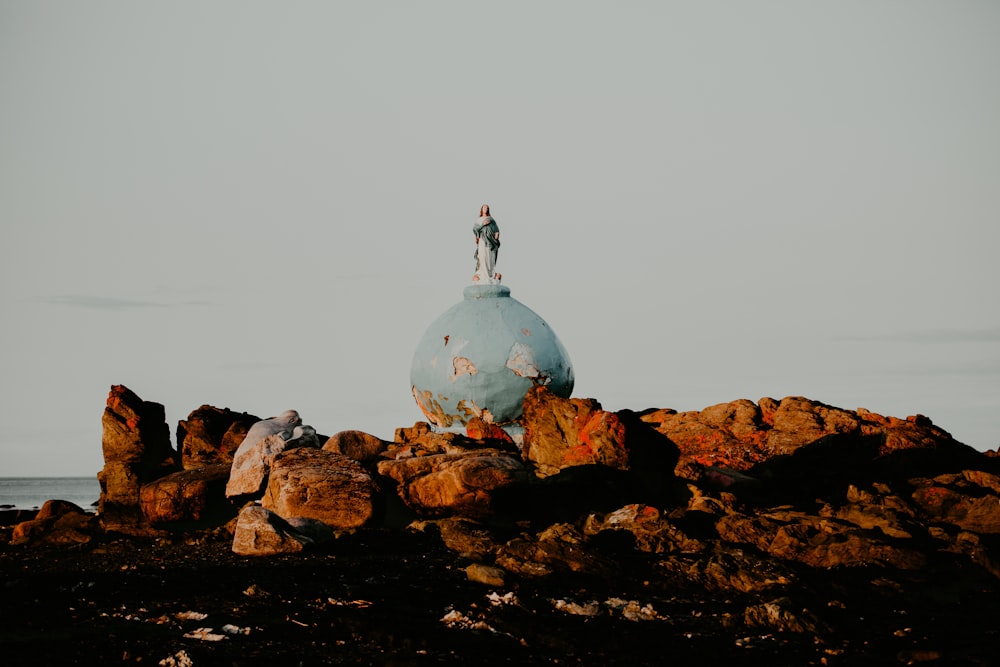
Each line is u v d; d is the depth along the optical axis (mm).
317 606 19516
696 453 31625
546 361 32656
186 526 30281
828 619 19578
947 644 18312
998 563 23531
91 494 123250
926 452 30719
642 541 25125
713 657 17328
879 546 24031
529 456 30141
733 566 22891
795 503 28766
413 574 22422
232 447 32344
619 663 16875
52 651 16469
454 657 16641
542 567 22453
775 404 33500
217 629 17875
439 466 28891
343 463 28312
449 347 32719
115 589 20844
